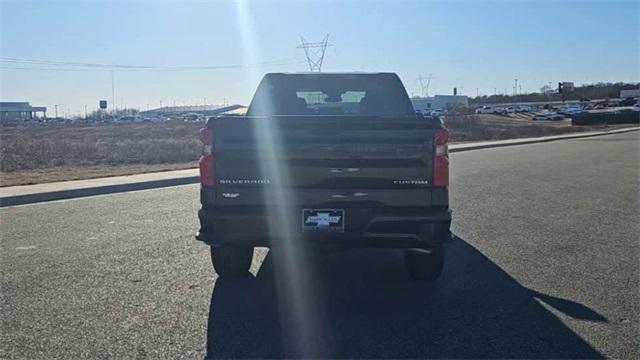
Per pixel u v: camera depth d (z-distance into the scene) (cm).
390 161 593
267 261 785
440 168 593
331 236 596
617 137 4747
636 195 1434
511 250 845
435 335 520
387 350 487
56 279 690
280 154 595
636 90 15562
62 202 1348
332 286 670
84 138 5303
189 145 3888
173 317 564
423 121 591
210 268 741
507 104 17888
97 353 479
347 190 594
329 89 887
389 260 792
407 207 596
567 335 520
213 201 603
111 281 682
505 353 481
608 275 715
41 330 529
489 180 1758
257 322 552
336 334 522
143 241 895
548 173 1969
